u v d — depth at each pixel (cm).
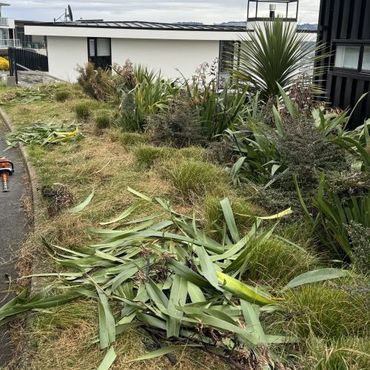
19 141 644
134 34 1900
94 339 234
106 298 253
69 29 1934
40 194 434
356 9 582
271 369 199
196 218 354
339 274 260
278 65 631
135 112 640
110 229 350
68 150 571
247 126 469
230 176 420
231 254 287
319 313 233
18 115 817
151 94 670
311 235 322
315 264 293
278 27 636
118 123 655
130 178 447
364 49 569
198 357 219
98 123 661
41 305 256
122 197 403
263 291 260
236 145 461
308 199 351
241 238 322
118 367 215
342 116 434
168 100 617
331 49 640
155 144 551
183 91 621
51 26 1944
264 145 418
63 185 432
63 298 260
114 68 937
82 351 228
